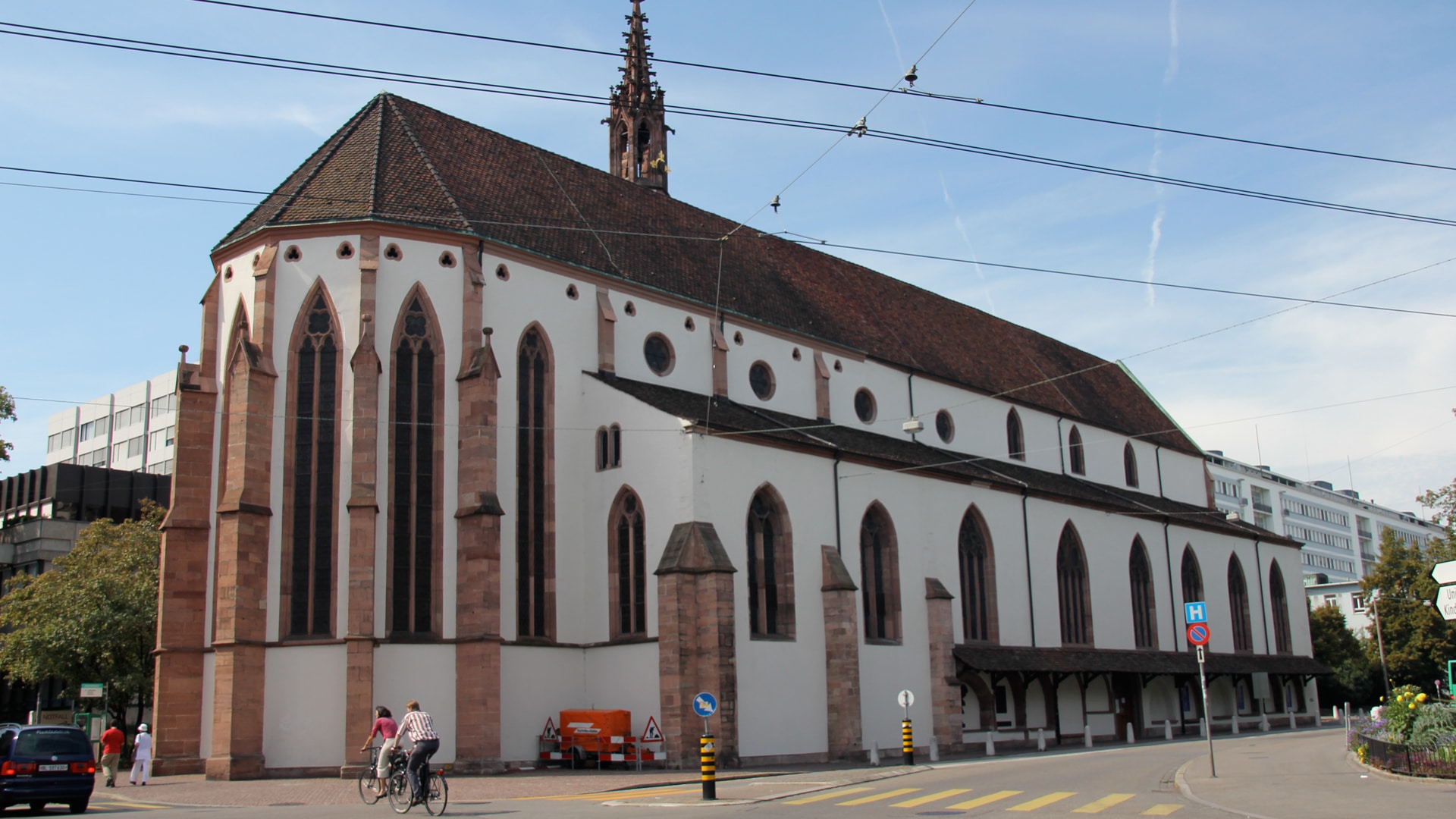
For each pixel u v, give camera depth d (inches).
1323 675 3671.3
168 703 1765.5
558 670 1871.3
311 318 1825.8
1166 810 1003.3
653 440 1915.6
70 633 2549.2
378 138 2022.6
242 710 1657.2
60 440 5467.5
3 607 2755.9
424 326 1847.9
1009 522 2591.0
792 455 2073.1
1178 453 3700.8
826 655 2044.8
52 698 3476.9
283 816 1102.4
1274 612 3545.8
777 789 1349.7
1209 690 3186.5
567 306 2032.5
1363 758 1379.2
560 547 1924.2
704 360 2258.9
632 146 2817.4
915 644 2245.3
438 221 1888.5
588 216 2262.6
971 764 1800.0
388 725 1247.5
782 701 1943.9
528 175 2239.2
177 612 1798.7
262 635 1706.4
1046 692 2605.8
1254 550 3503.9
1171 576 3117.6
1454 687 1701.5
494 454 1811.0
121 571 2662.4
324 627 1726.1
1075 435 3248.0
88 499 3865.7
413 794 1083.3
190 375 1889.8
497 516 1781.5
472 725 1711.4
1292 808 991.6
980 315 3440.0
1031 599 2598.4
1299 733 2743.6
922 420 2736.2
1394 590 4094.5
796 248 2871.6
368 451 1740.9
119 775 1863.9
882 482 2265.0
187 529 1827.0
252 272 1886.1
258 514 1728.6
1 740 1253.1
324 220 1834.4
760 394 2367.1
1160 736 2938.0
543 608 1888.5
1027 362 3368.6
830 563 2073.1
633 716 1840.6
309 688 1691.7
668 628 1792.6
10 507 4001.0
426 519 1791.3
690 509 1850.4
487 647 1729.8
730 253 2568.9
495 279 1927.9
